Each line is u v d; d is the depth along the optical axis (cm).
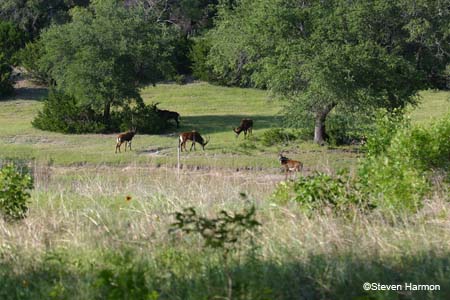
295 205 3522
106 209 3600
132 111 13625
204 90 17425
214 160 9950
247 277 2452
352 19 10412
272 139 11669
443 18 10750
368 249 2770
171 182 5472
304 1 10925
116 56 13112
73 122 13175
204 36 19588
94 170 9256
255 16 10844
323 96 10588
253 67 11494
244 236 2884
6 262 2781
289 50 10469
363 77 10575
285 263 2595
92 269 2627
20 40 18312
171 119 14012
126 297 2183
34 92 16938
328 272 2527
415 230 3052
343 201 3366
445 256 2708
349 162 10000
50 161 9906
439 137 3728
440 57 11294
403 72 10819
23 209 3606
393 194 3419
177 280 2470
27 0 19525
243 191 4328
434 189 3659
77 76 13012
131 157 10294
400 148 3684
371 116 10512
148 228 3197
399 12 10612
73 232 3189
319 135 11538
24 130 13238
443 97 15800
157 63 13638
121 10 13538
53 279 2600
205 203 3762
